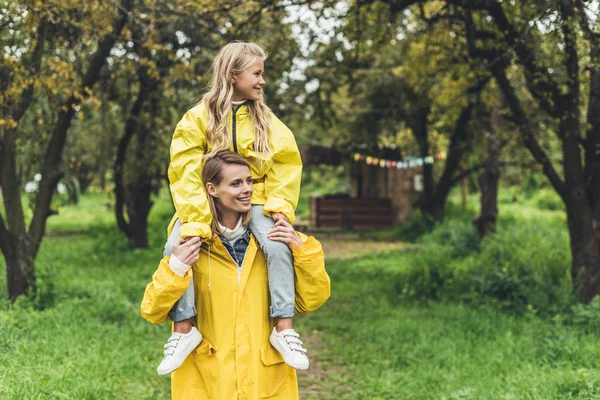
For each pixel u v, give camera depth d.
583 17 7.09
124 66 10.66
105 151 15.16
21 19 7.26
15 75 7.45
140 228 16.86
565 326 7.44
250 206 3.27
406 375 6.61
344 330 9.02
